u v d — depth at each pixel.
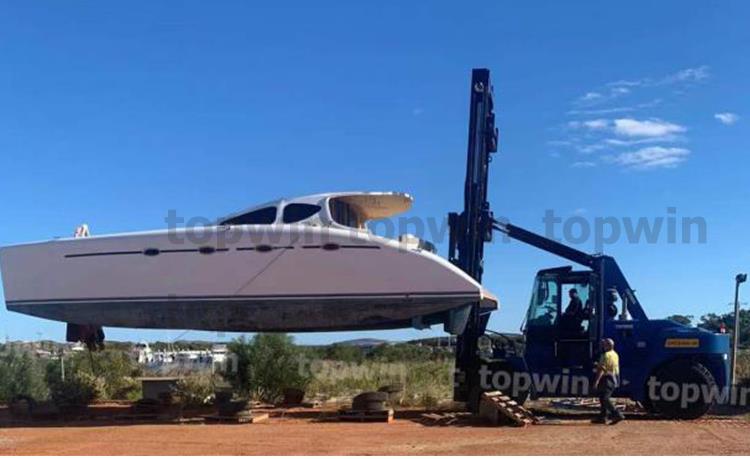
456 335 14.48
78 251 14.54
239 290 13.94
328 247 13.76
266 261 13.88
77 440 11.30
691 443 10.75
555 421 13.78
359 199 14.62
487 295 14.38
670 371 14.21
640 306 14.80
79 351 23.61
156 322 14.52
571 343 14.54
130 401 18.75
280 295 13.88
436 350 38.66
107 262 14.41
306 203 14.09
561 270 14.80
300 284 13.84
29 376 18.52
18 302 14.77
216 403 15.06
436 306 13.64
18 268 14.82
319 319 14.07
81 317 14.63
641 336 14.39
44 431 12.59
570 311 14.72
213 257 14.03
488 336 15.52
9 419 14.66
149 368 26.36
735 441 10.96
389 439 11.25
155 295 14.16
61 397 16.42
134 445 10.65
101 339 15.95
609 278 14.74
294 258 13.83
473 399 14.78
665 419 14.14
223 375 19.06
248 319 14.20
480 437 11.45
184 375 22.16
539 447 10.38
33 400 15.91
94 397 18.78
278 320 14.14
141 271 14.25
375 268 13.70
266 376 18.31
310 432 12.10
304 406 16.91
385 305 13.73
